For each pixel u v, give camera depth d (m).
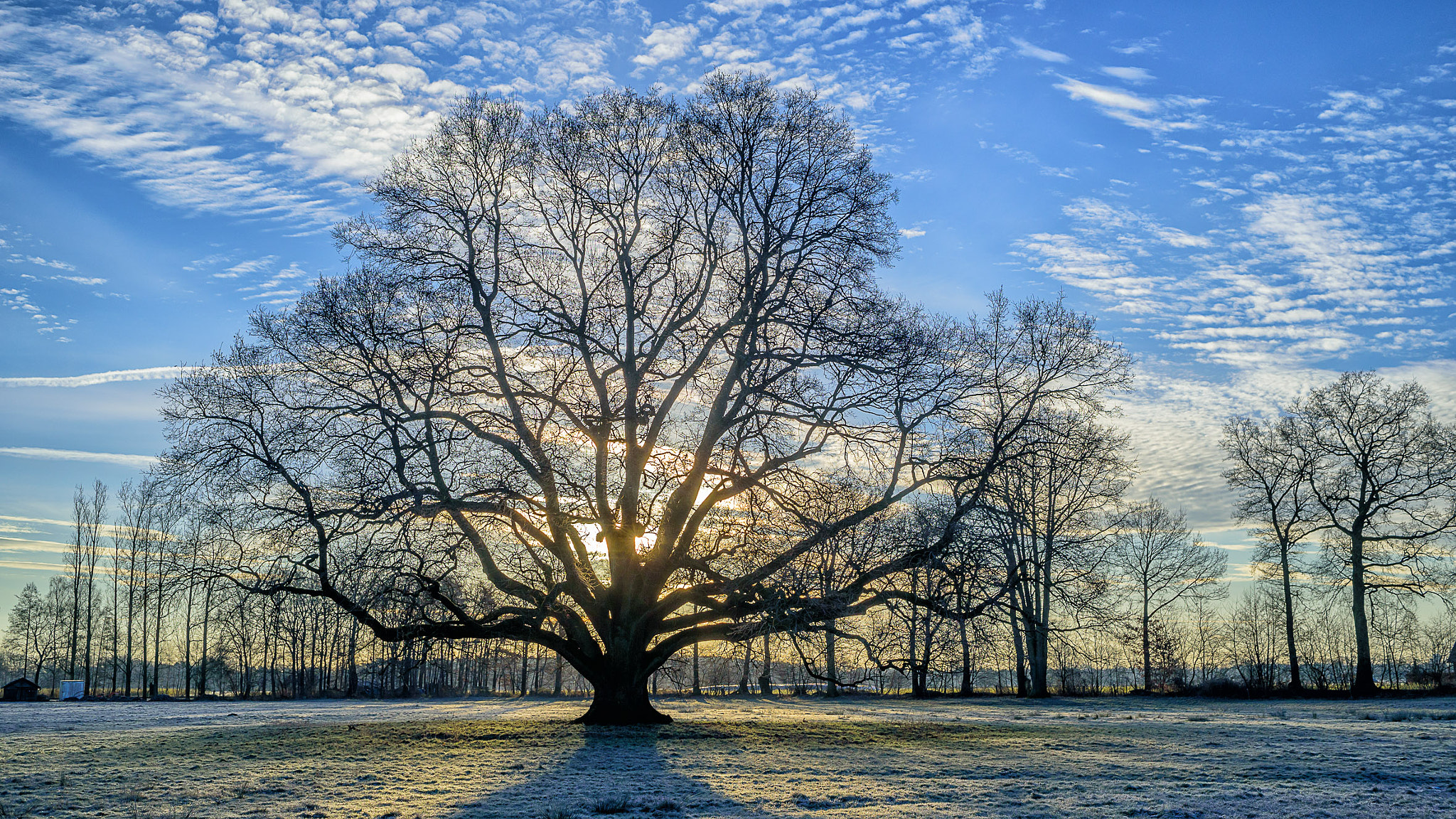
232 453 22.33
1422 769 16.80
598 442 24.80
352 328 22.52
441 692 68.19
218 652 74.81
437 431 23.67
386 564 22.20
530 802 14.11
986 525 24.84
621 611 25.30
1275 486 53.88
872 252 24.42
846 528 23.84
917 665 24.47
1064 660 51.12
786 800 14.28
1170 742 22.73
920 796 14.64
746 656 28.83
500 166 24.98
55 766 18.67
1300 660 73.12
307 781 16.52
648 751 20.72
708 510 25.09
